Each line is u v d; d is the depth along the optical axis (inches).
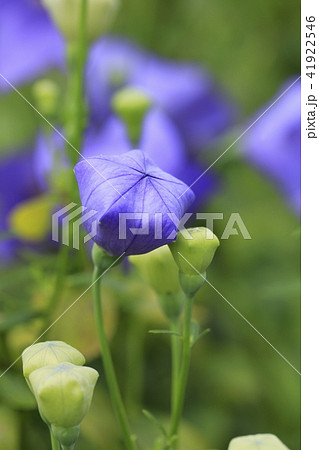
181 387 13.9
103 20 17.8
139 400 20.2
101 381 19.8
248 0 25.2
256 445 12.9
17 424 18.3
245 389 21.4
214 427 20.9
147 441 19.5
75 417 12.0
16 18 24.6
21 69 24.5
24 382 17.6
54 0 17.7
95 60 24.7
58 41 24.5
